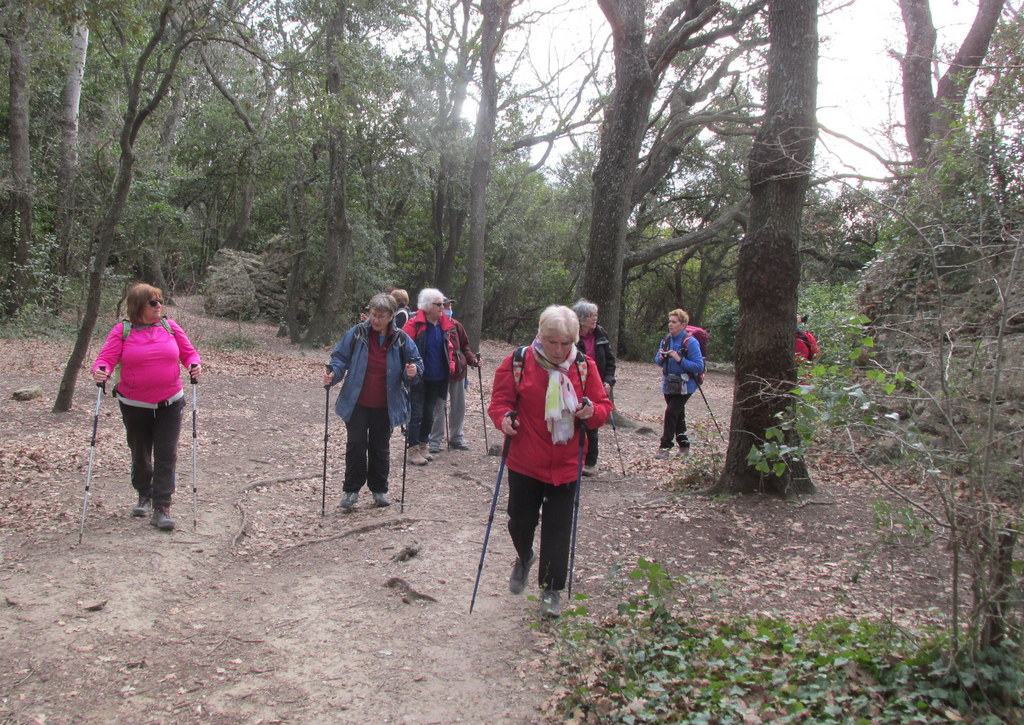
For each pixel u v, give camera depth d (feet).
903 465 11.84
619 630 13.01
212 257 101.71
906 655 11.19
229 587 16.14
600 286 34.55
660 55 34.76
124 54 30.04
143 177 66.85
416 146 73.87
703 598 15.35
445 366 27.20
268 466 26.37
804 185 20.89
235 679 12.42
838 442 13.74
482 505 22.39
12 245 56.03
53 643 13.25
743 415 21.54
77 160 61.67
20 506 19.83
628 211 34.88
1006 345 11.80
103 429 29.04
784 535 18.80
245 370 49.24
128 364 18.47
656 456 29.66
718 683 10.99
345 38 60.08
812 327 43.50
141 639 13.62
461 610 15.01
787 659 11.86
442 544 18.72
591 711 11.06
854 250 72.84
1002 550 9.98
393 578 16.26
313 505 22.20
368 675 12.58
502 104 78.23
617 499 22.70
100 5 28.40
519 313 109.09
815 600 15.14
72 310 59.88
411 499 22.90
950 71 38.17
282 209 100.99
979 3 37.01
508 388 14.20
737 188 94.63
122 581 15.80
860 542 18.10
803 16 20.35
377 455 21.71
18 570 16.01
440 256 90.12
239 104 74.59
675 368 29.19
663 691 11.19
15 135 55.16
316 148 74.33
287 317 72.64
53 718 11.14
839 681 10.91
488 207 92.22
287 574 17.02
